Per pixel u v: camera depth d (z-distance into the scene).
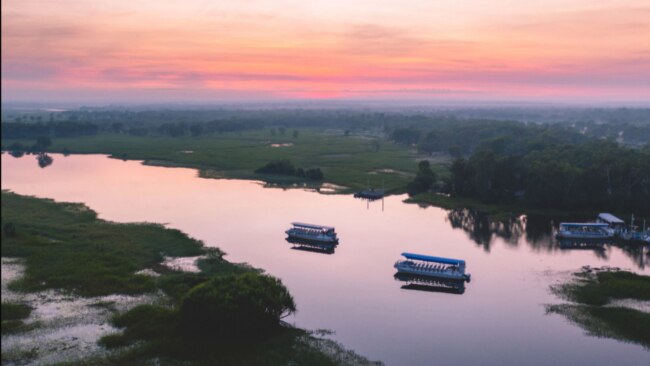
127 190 173.88
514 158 164.00
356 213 146.12
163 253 102.88
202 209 146.75
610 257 106.62
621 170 142.75
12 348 63.34
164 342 65.00
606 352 65.31
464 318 75.81
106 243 107.75
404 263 96.38
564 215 142.75
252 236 119.38
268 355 63.12
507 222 136.88
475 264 101.38
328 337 69.12
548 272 96.38
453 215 145.00
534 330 71.56
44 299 78.19
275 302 69.88
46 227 118.88
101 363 60.34
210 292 67.94
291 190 179.00
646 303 79.69
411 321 74.75
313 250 110.00
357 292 86.19
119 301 78.00
